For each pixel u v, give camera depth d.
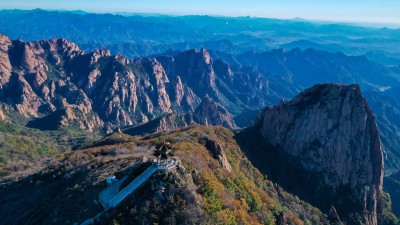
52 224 76.31
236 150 144.88
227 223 73.69
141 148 123.88
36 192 105.25
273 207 108.50
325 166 153.38
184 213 67.81
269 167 150.88
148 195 70.69
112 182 79.75
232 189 95.12
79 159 121.56
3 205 106.19
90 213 73.31
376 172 154.88
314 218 127.19
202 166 91.31
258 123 175.88
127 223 67.19
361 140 153.38
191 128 154.62
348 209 145.50
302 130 158.75
